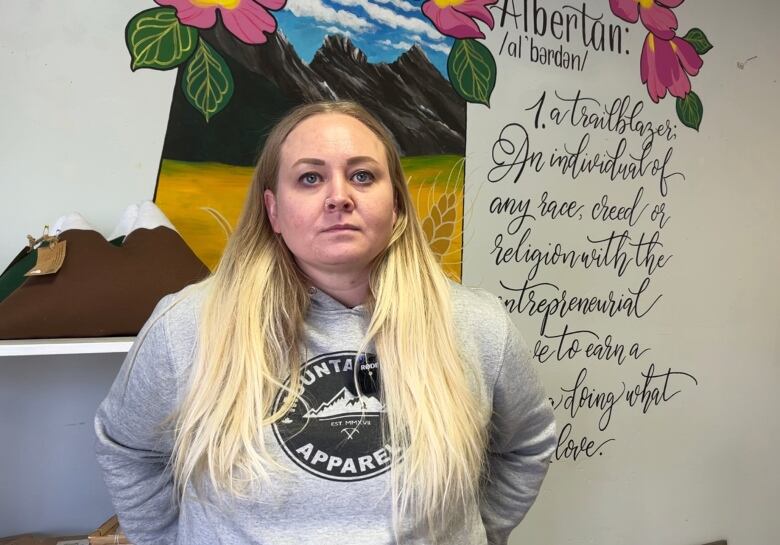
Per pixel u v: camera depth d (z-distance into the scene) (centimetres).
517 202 144
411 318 67
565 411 149
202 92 116
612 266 155
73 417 110
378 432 63
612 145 156
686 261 165
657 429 160
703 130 168
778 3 178
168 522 78
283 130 68
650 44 161
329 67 125
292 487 59
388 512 61
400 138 131
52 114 107
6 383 106
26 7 106
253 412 61
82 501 111
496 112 141
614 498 155
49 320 85
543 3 148
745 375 173
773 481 177
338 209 61
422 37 134
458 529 69
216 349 63
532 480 88
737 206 173
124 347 83
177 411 65
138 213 99
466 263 138
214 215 117
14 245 105
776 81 177
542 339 146
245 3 119
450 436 63
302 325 67
